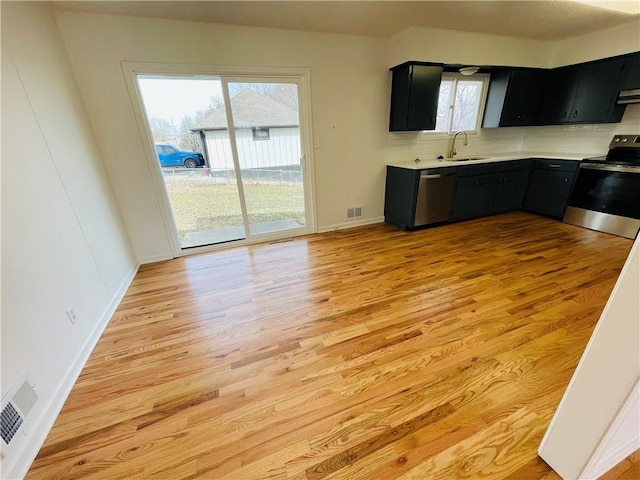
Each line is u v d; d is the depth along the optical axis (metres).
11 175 1.46
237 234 3.78
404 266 2.82
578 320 1.92
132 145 2.79
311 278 2.68
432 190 3.66
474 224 3.97
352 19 2.80
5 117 1.50
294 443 1.23
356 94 3.54
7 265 1.31
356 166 3.88
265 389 1.51
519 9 2.74
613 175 3.21
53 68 2.11
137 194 2.95
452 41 3.34
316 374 1.59
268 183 3.55
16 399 1.21
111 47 2.48
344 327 1.97
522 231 3.59
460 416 1.31
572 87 3.77
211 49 2.77
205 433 1.29
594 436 0.92
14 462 1.14
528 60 3.84
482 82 4.13
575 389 0.94
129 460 1.20
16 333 1.28
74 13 2.31
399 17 2.82
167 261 3.21
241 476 1.12
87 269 2.04
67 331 1.66
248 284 2.63
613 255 2.80
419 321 2.00
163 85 2.86
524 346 1.72
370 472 1.11
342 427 1.29
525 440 1.20
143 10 2.36
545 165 3.96
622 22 3.14
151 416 1.38
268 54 2.98
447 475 1.09
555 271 2.56
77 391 1.55
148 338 1.96
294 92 3.31
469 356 1.67
